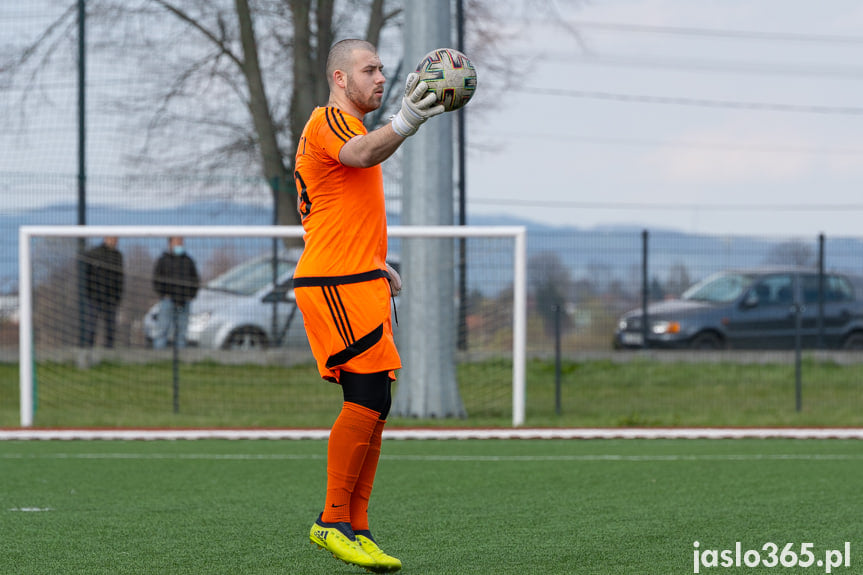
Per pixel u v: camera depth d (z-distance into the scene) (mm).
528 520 19141
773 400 48000
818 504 21109
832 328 58969
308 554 16000
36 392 41188
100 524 18734
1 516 19625
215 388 44656
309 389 44656
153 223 52406
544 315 55406
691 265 56219
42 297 46438
